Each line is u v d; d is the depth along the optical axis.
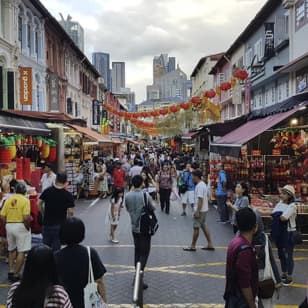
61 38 35.81
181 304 7.52
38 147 17.58
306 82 17.42
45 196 8.28
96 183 22.89
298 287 8.34
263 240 5.39
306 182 14.11
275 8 22.88
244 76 20.05
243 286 4.49
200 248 11.53
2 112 14.50
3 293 8.09
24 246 8.73
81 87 46.34
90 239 12.70
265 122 15.25
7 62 22.88
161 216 17.06
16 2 24.03
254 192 15.95
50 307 3.48
